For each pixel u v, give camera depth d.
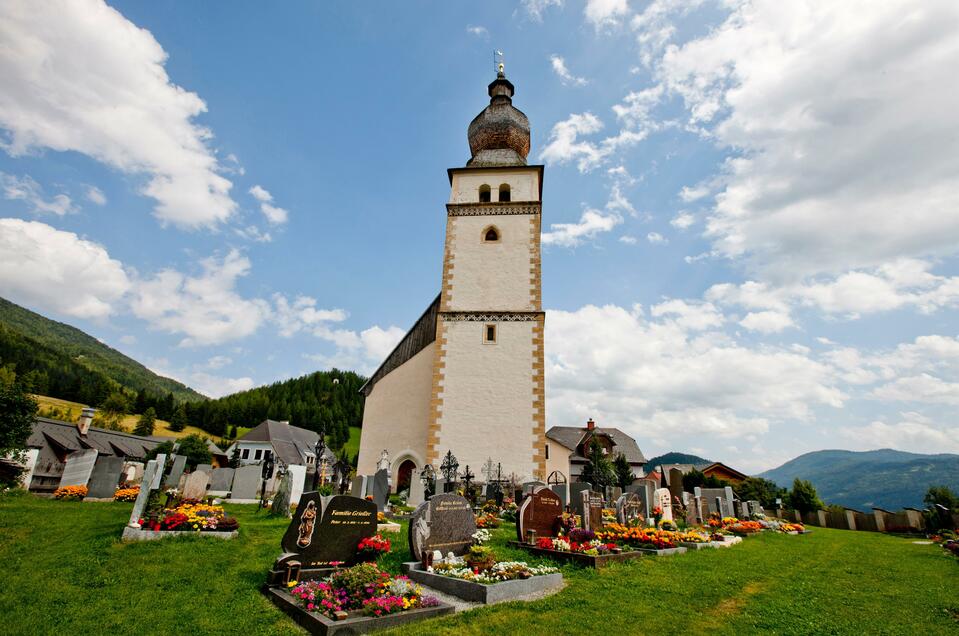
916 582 12.60
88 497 19.38
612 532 15.96
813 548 19.03
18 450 22.97
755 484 47.19
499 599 9.35
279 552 11.88
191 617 8.05
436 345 27.42
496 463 25.03
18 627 7.40
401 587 8.86
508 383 26.39
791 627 8.40
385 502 20.19
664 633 7.93
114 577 9.65
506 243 29.20
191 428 102.19
